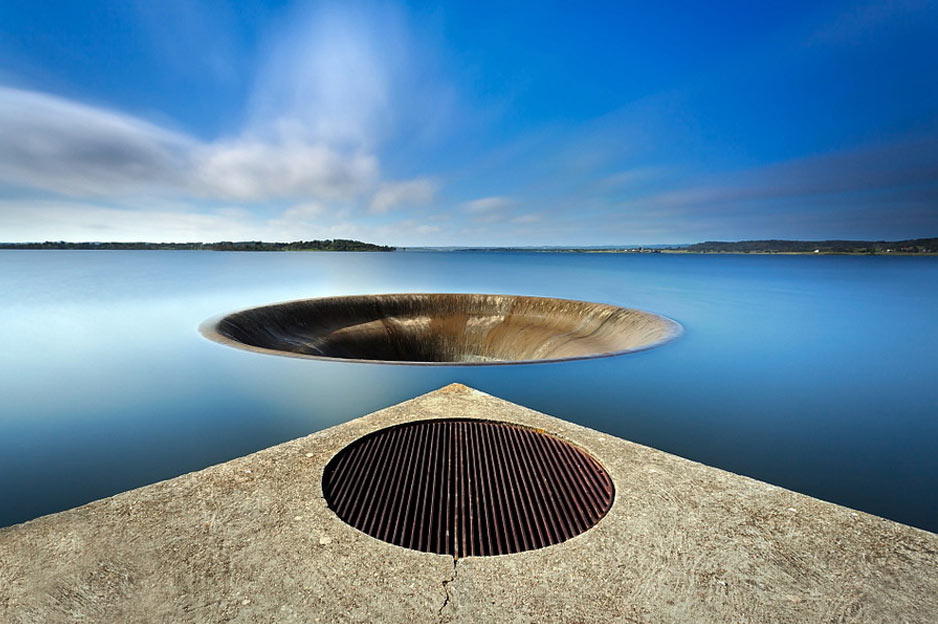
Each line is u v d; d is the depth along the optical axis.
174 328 17.50
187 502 3.15
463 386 5.86
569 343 17.91
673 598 2.32
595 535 2.83
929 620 2.21
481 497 3.30
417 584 2.39
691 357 11.28
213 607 2.22
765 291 44.94
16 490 4.58
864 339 15.69
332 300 20.56
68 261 145.38
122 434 6.00
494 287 50.66
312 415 6.57
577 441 4.23
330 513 3.03
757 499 3.29
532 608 2.24
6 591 2.31
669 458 3.92
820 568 2.57
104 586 2.35
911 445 6.09
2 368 10.05
